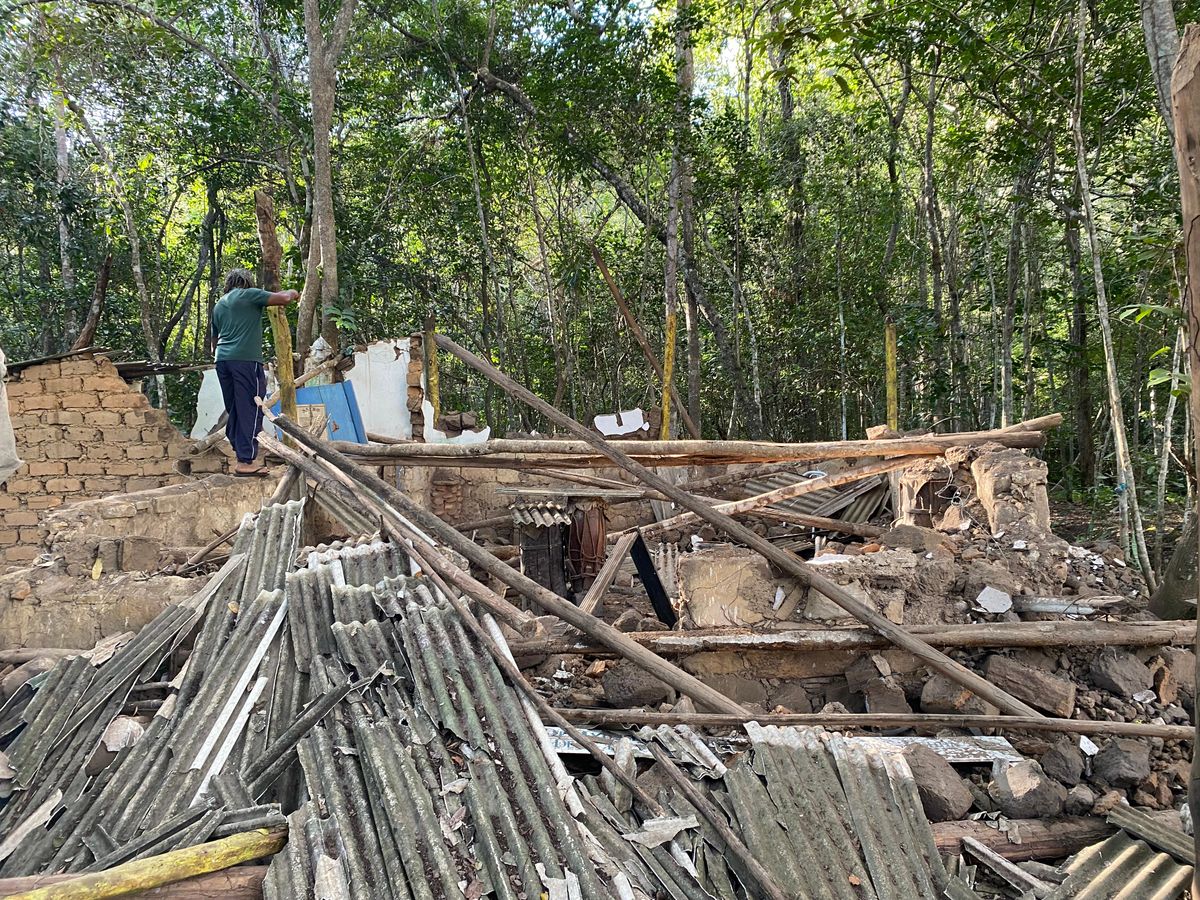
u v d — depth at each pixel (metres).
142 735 3.64
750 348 16.69
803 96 17.14
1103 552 6.75
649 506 11.45
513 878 2.83
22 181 13.55
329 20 14.37
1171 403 7.98
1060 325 16.91
